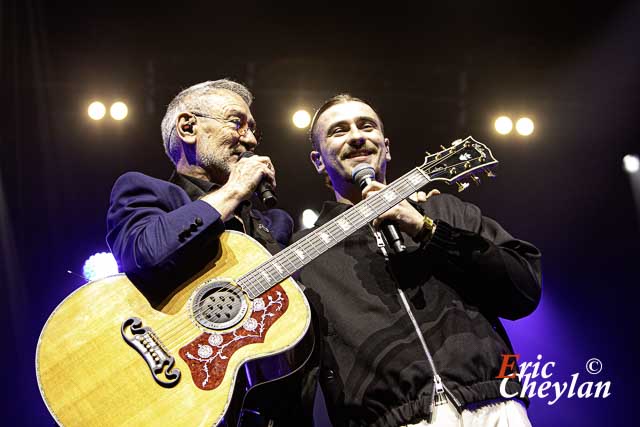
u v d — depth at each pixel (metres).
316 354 2.41
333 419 2.46
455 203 2.79
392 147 7.71
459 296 2.50
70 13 7.25
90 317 2.26
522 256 2.63
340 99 3.03
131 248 2.32
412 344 2.38
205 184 2.80
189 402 2.11
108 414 2.10
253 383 2.22
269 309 2.29
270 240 2.73
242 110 2.96
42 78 7.44
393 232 2.46
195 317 2.26
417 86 7.78
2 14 7.18
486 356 2.36
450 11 7.52
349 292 2.55
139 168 7.48
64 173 7.45
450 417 2.24
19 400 6.96
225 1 7.31
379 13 7.54
